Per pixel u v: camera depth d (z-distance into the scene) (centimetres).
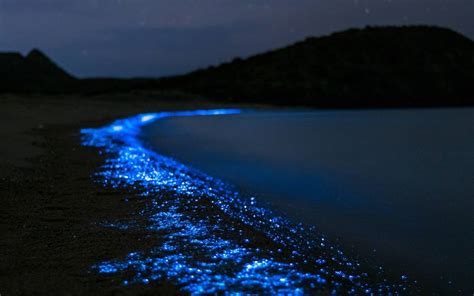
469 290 235
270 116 2295
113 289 213
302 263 260
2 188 424
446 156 791
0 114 1233
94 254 260
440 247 298
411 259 276
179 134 1168
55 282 220
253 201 417
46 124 1138
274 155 784
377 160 736
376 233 328
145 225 322
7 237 290
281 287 221
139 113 2009
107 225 320
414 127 1572
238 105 3231
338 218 366
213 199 408
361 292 228
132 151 730
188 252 266
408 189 491
